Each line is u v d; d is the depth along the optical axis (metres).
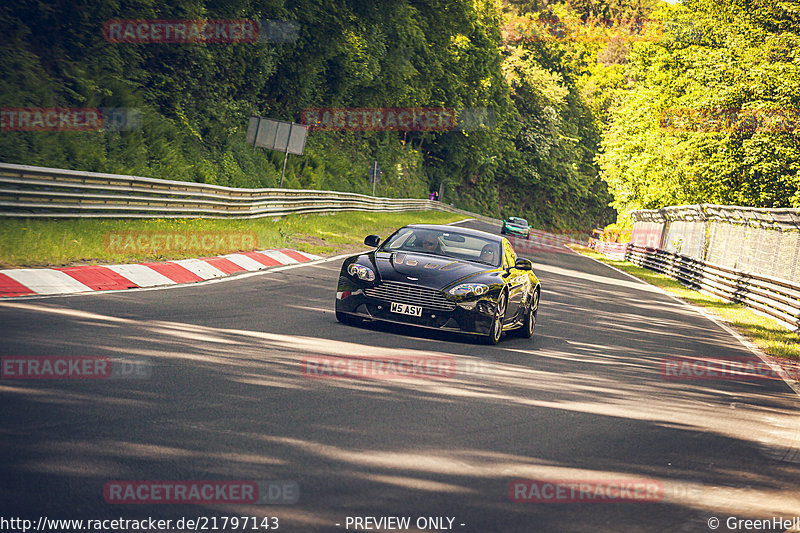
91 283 12.09
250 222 26.12
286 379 7.65
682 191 52.50
